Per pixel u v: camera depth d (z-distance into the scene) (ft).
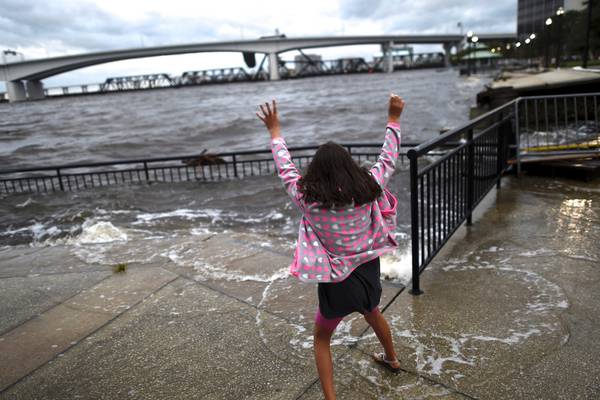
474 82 275.39
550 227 15.39
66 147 81.15
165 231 24.07
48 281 14.35
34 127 145.79
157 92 639.35
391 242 7.14
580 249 13.35
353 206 6.30
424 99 153.89
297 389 8.35
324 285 6.87
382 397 7.91
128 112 221.05
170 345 10.14
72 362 9.77
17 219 29.96
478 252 13.92
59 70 455.63
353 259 6.57
